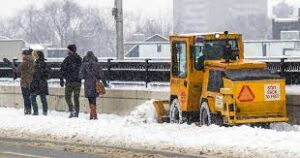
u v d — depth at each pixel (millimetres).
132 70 48469
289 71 39750
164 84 46562
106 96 47469
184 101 37875
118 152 28250
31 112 47625
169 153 27609
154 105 40625
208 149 27953
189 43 37312
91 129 35562
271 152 26109
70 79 43188
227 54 36438
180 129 34438
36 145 31406
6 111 49750
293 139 28547
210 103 35750
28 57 45031
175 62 39188
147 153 27750
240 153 26469
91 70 41469
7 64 57469
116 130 34781
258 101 33656
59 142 32562
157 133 33406
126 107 46250
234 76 33719
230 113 33531
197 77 37250
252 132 30688
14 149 30031
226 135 30547
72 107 43688
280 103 34000
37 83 44969
